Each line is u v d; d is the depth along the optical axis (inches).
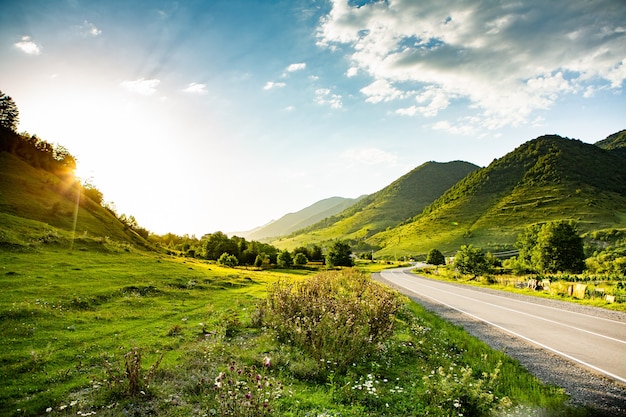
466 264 2485.2
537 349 521.7
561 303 1027.3
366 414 299.4
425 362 458.3
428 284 2039.9
